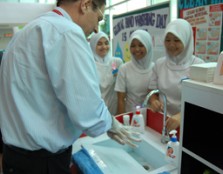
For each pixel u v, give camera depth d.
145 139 1.32
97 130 0.76
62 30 0.68
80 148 1.22
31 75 0.70
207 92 0.70
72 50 0.67
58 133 0.76
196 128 0.83
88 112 0.70
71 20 0.79
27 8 1.47
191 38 1.45
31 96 0.72
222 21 1.74
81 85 0.68
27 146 0.76
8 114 0.76
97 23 0.87
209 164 0.73
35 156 0.79
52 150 0.77
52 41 0.67
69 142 0.81
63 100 0.69
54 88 0.69
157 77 1.62
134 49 1.77
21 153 0.79
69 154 0.87
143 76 1.80
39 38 0.70
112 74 2.10
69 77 0.67
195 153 0.79
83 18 0.81
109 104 2.11
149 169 1.22
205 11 1.88
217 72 0.71
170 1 2.16
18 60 0.71
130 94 1.87
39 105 0.72
